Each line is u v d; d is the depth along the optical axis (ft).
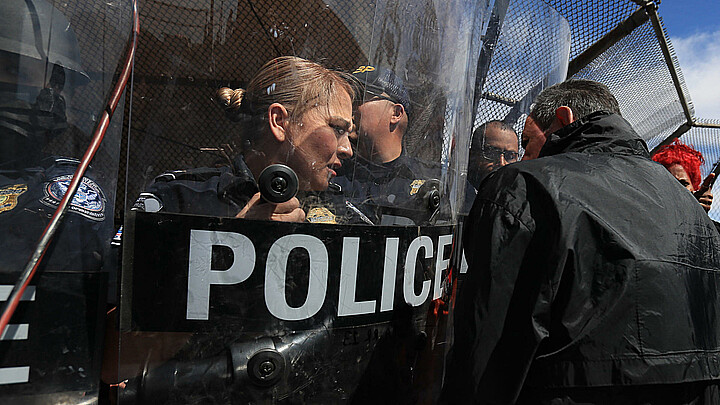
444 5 3.98
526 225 4.08
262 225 3.16
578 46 9.13
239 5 3.26
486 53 6.89
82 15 3.05
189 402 3.07
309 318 3.28
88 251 2.97
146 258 3.01
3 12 2.78
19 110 2.82
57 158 2.98
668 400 4.13
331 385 3.38
